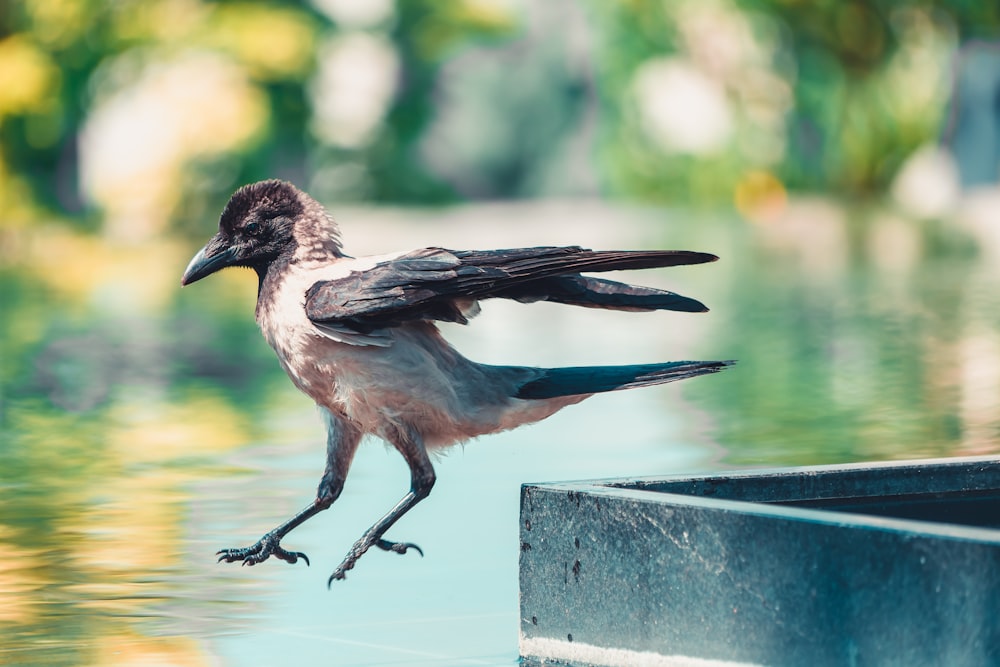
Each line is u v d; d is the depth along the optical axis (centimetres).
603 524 554
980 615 456
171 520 850
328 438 706
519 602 584
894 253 3347
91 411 1346
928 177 5541
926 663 468
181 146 4350
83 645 603
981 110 5269
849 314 2167
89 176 4516
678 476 602
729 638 516
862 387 1427
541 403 689
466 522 841
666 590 534
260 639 611
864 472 623
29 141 4247
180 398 1432
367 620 637
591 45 5500
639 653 543
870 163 5341
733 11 5188
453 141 5425
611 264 623
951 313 2155
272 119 4544
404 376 664
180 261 3628
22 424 1263
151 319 2295
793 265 3100
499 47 5469
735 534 514
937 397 1346
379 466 1033
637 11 5366
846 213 4900
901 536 474
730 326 2031
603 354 1681
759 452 1061
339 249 709
